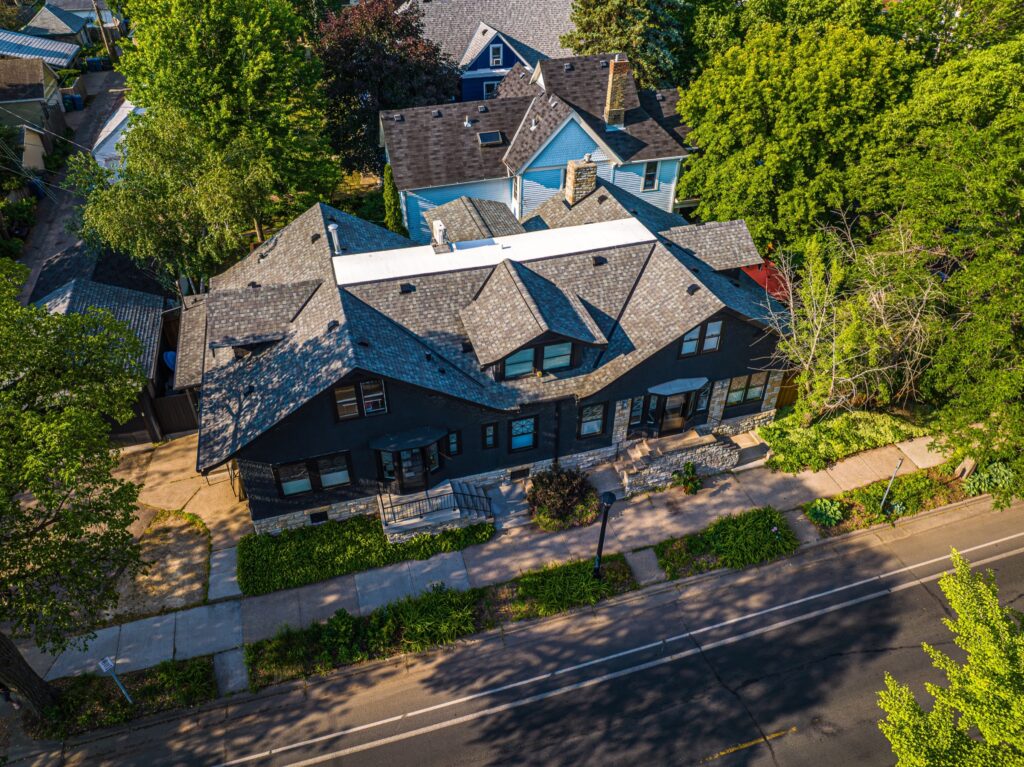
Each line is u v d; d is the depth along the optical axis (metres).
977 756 14.17
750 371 28.59
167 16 35.56
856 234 34.56
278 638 22.61
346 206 47.81
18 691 19.52
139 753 20.05
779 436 30.08
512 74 49.31
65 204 46.38
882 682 21.73
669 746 20.08
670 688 21.66
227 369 26.30
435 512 26.06
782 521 26.66
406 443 24.36
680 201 44.94
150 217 30.55
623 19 47.25
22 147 45.94
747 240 30.86
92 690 21.23
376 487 26.22
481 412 25.50
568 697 21.42
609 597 24.48
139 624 23.17
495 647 22.94
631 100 42.84
